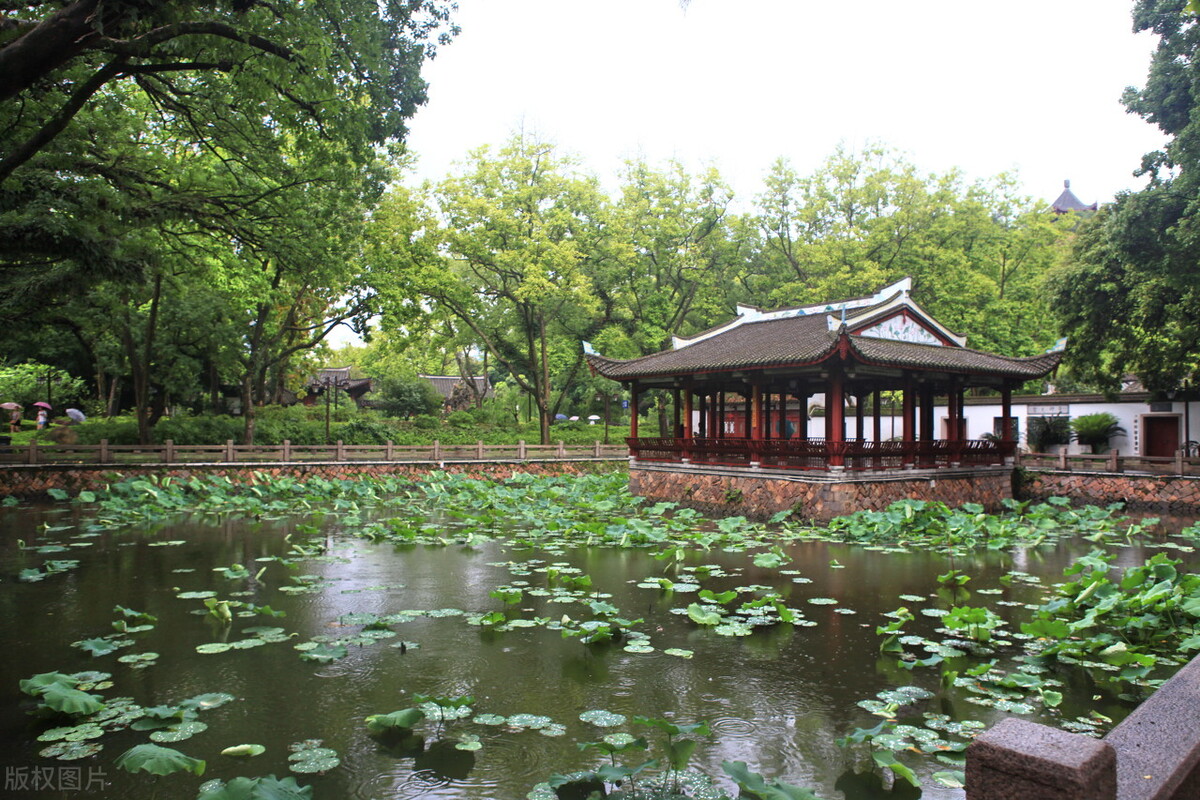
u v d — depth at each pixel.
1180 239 18.27
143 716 6.40
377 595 11.10
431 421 37.59
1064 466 24.25
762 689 7.32
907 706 6.90
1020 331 36.22
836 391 18.92
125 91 20.08
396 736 6.14
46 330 25.73
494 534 17.30
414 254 31.45
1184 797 2.80
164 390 31.33
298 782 5.35
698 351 24.27
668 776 5.47
